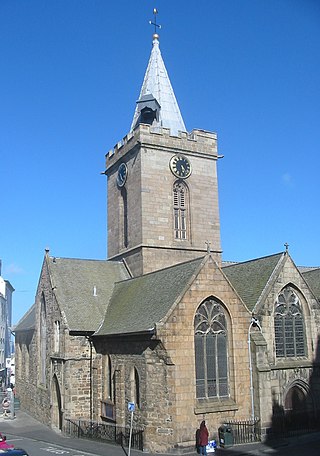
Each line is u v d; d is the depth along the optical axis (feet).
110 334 124.98
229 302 116.98
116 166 184.34
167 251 164.96
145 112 179.32
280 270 127.85
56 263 158.71
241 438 110.42
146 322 113.91
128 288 145.48
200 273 114.11
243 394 114.52
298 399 123.95
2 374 352.69
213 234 174.70
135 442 110.52
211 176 177.99
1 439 94.89
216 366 114.21
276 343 123.95
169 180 169.58
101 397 130.72
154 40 194.18
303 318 129.49
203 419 108.17
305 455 97.19
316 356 128.26
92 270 163.12
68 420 131.54
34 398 167.12
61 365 137.49
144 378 110.73
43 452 108.58
